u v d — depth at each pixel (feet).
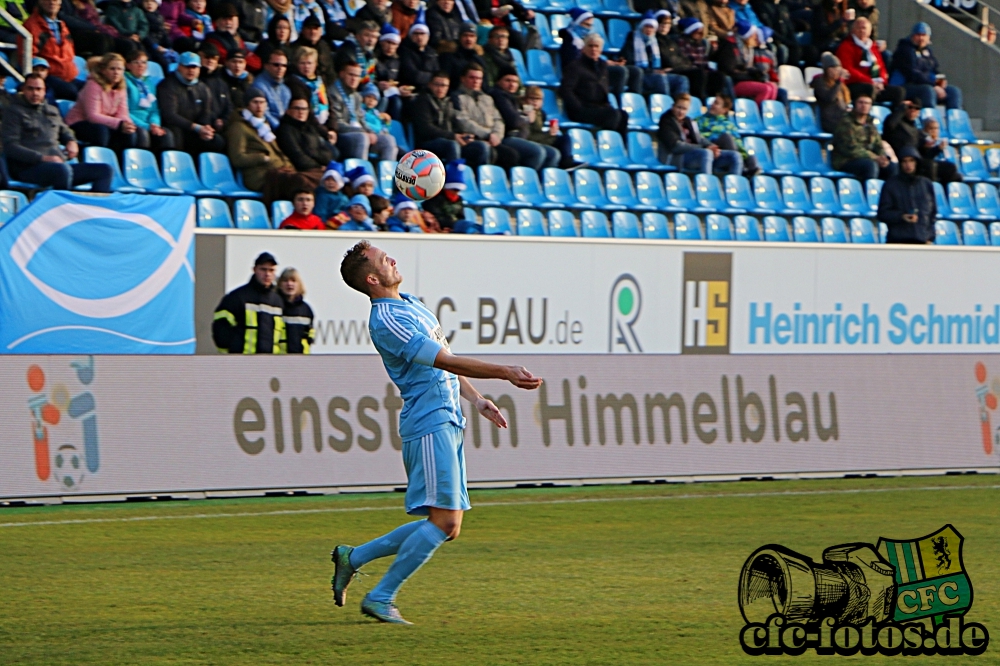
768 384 114.73
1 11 145.48
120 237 129.08
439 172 83.82
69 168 136.05
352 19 166.91
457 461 61.77
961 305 171.83
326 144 152.76
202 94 150.41
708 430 112.68
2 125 134.21
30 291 125.08
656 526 90.68
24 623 62.75
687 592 71.31
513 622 64.28
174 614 64.95
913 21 242.99
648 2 206.59
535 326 150.10
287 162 151.74
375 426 104.32
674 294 156.15
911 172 186.70
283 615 65.00
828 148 205.57
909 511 98.63
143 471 96.68
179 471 97.66
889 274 166.71
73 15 153.17
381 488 103.65
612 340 153.89
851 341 165.89
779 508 98.94
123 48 155.12
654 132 190.39
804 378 116.06
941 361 121.19
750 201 188.65
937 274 169.68
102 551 79.66
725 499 102.42
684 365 112.47
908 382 119.44
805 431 115.65
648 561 79.20
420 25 166.30
